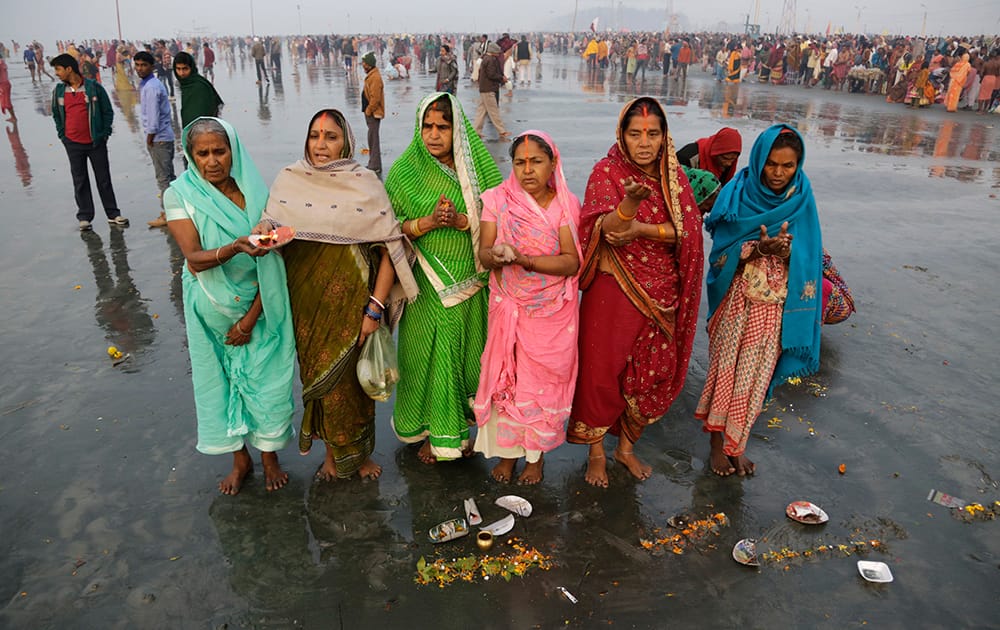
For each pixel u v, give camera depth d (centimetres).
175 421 361
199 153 259
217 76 3300
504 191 284
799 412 376
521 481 319
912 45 2209
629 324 291
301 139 1273
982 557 269
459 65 3791
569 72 3494
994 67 1844
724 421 316
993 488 310
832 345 456
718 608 245
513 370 298
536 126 1427
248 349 287
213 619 240
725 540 280
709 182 330
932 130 1528
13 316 489
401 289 300
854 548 274
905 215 796
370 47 5975
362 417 306
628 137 270
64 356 430
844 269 605
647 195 252
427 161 289
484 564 266
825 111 1862
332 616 241
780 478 320
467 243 296
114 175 973
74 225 721
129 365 420
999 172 1070
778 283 298
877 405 381
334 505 301
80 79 666
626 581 258
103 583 254
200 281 267
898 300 534
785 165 290
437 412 310
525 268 278
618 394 303
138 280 563
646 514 296
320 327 285
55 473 317
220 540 278
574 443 323
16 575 257
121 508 295
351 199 272
